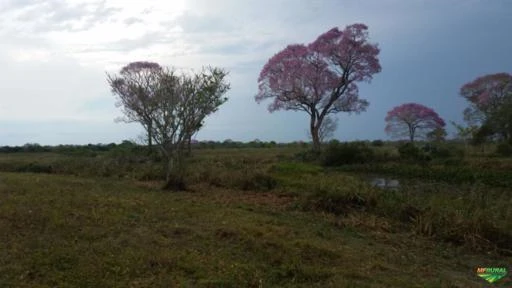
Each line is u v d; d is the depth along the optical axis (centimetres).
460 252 777
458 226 850
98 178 1681
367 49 3259
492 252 783
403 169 2105
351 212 1027
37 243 642
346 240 796
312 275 575
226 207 1038
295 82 3256
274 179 1429
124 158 2092
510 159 2252
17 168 2053
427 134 4044
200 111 1387
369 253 711
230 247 677
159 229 755
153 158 2083
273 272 577
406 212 975
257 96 3478
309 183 1288
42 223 758
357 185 1148
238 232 741
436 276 621
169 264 582
